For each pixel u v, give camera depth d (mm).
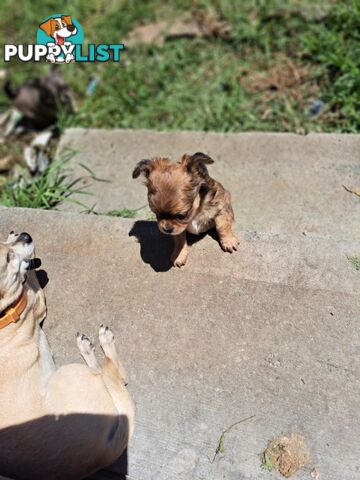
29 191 745
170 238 578
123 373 482
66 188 748
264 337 496
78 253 590
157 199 484
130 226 596
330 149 727
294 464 424
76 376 449
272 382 470
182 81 981
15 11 1224
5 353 466
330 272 519
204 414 462
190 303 529
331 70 889
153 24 1104
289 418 448
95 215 618
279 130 847
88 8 1163
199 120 897
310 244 540
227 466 433
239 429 449
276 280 526
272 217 665
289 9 987
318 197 673
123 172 786
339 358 472
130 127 926
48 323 546
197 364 491
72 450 418
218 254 553
